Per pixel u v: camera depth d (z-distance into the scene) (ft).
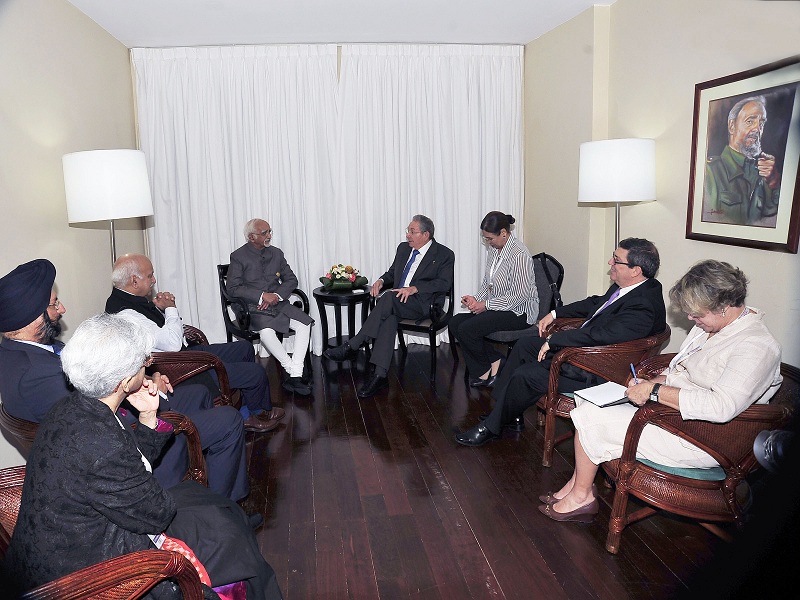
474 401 12.89
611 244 13.51
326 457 10.46
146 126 15.67
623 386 8.36
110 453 4.77
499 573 7.35
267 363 15.97
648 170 11.02
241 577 5.58
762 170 8.78
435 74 16.16
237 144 15.88
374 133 16.17
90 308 12.32
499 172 16.94
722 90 9.55
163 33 14.19
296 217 16.30
